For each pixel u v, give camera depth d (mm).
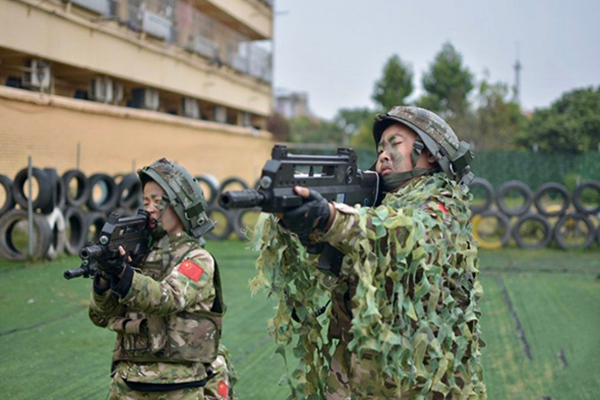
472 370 2678
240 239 14898
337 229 2195
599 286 9859
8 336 6160
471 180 2850
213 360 3133
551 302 8664
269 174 2047
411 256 2385
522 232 15812
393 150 2666
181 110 23094
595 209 14633
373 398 2504
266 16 30625
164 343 2988
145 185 3172
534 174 28234
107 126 17344
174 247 3117
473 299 2648
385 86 33781
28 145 14250
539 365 5992
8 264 9727
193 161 22734
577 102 30578
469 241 2662
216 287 3168
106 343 6082
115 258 2828
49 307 7285
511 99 36812
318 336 2639
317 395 2645
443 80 32875
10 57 14320
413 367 2371
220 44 25234
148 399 3016
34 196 13336
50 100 14875
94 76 17203
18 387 4922
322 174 2414
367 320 2229
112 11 17234
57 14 14711
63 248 10586
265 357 5973
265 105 30578
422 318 2420
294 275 2609
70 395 4816
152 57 19734
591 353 6324
